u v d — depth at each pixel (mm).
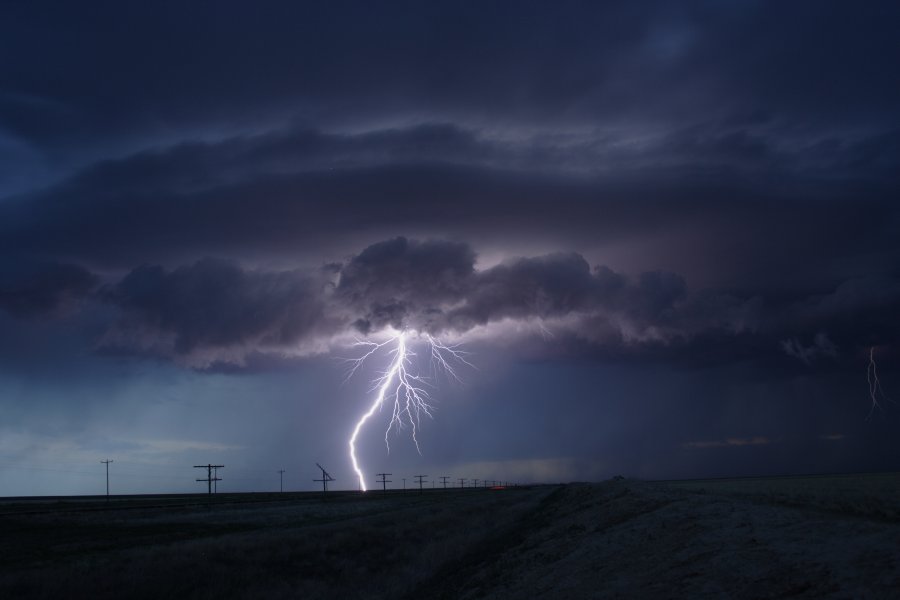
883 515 16297
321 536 40938
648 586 15133
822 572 11859
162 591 27172
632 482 61344
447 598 24766
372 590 30109
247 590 28859
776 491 28500
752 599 11930
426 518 54625
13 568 29672
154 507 76500
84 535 45219
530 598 19031
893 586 10203
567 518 35344
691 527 19344
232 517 62125
